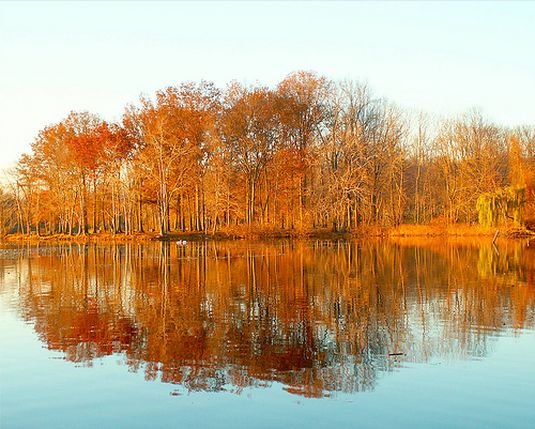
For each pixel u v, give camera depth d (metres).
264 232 70.75
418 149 88.38
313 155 71.75
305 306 23.20
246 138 69.38
